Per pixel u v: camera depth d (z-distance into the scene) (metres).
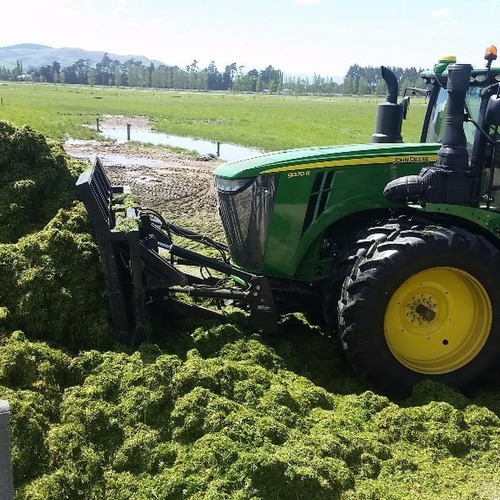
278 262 5.21
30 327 4.46
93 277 4.71
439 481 3.73
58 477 3.31
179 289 5.05
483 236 5.04
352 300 4.57
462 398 4.52
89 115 42.69
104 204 5.13
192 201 13.65
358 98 134.50
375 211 5.33
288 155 5.23
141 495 3.36
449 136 4.73
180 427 3.73
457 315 4.92
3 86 110.12
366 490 3.53
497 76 5.06
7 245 4.73
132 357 4.27
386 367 4.67
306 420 4.07
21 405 3.59
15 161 5.48
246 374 4.36
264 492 3.38
